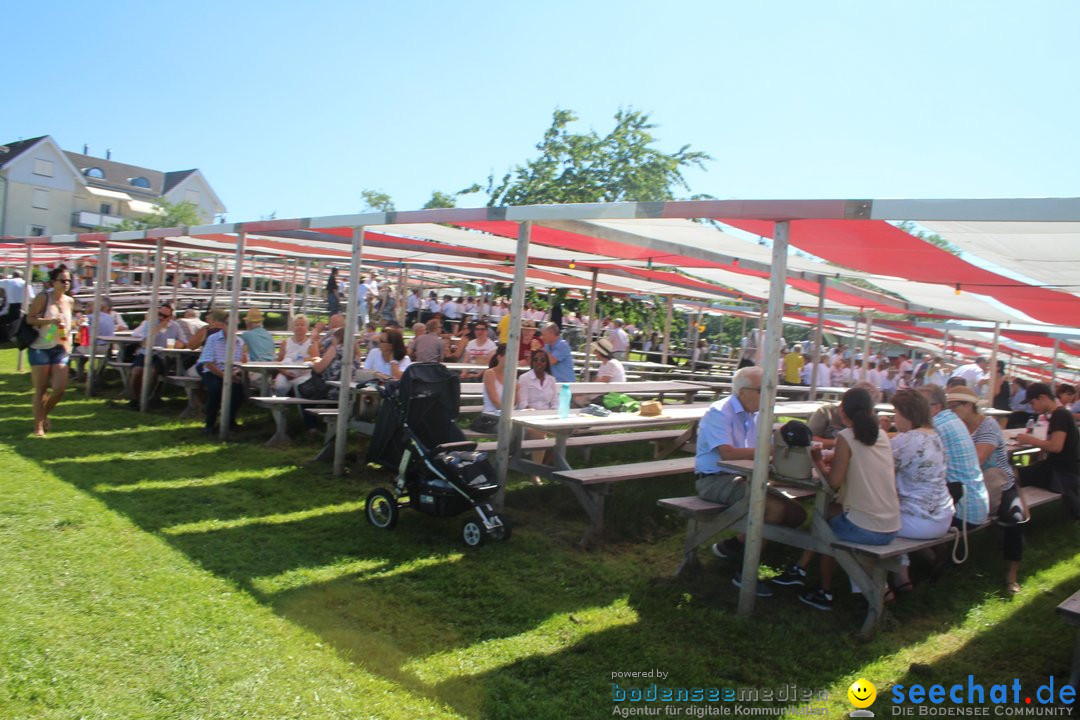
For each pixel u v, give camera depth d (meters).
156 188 72.81
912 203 3.95
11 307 15.77
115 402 10.26
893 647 4.39
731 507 5.04
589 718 3.46
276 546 5.33
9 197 58.19
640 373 16.05
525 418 6.45
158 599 4.25
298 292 27.03
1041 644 4.55
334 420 7.81
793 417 10.85
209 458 7.64
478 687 3.65
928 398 5.54
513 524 6.25
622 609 4.71
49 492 6.00
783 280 4.54
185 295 18.20
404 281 16.83
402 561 5.25
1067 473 6.91
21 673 3.36
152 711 3.19
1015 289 7.06
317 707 3.34
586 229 6.51
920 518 4.82
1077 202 3.49
